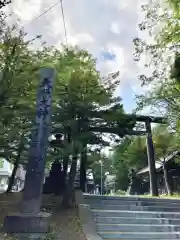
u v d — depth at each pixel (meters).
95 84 11.50
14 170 14.80
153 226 9.29
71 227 8.38
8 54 9.56
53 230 7.91
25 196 7.60
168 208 11.16
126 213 10.05
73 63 11.38
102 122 11.76
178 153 24.45
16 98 9.32
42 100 8.65
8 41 9.70
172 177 28.77
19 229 7.01
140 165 33.72
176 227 9.43
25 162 10.33
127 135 14.85
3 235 6.86
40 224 7.18
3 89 9.17
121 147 15.70
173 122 12.28
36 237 7.03
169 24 10.01
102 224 9.05
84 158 13.14
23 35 16.69
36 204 7.54
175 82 10.66
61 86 10.99
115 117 11.72
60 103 11.16
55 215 9.54
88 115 11.29
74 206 10.62
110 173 45.91
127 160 33.66
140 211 10.55
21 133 9.85
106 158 33.59
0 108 9.12
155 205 11.52
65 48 12.14
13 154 10.46
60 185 13.94
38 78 9.30
